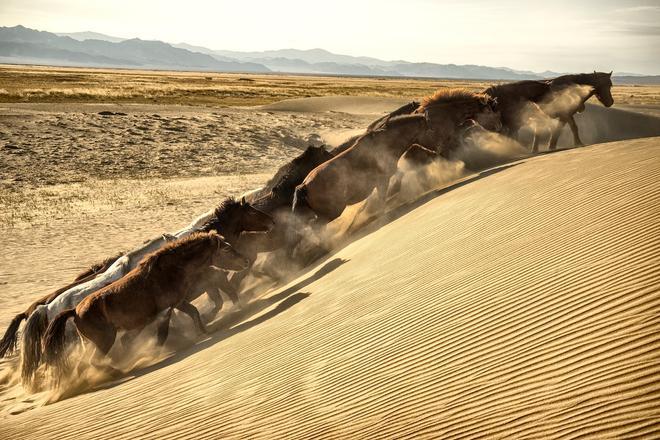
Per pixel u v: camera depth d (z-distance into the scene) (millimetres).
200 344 8820
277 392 5500
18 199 21703
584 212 7148
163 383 7094
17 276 13430
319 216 12016
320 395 5109
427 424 4000
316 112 48188
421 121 12688
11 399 8711
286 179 12328
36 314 9055
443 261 7652
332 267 10375
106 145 31375
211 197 22281
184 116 39750
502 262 6613
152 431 5516
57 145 30297
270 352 6734
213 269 10250
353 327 6508
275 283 11555
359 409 4613
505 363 4426
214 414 5469
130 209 20328
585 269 5426
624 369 3660
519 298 5434
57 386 8633
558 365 4066
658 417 3131
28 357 8867
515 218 8164
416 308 6301
